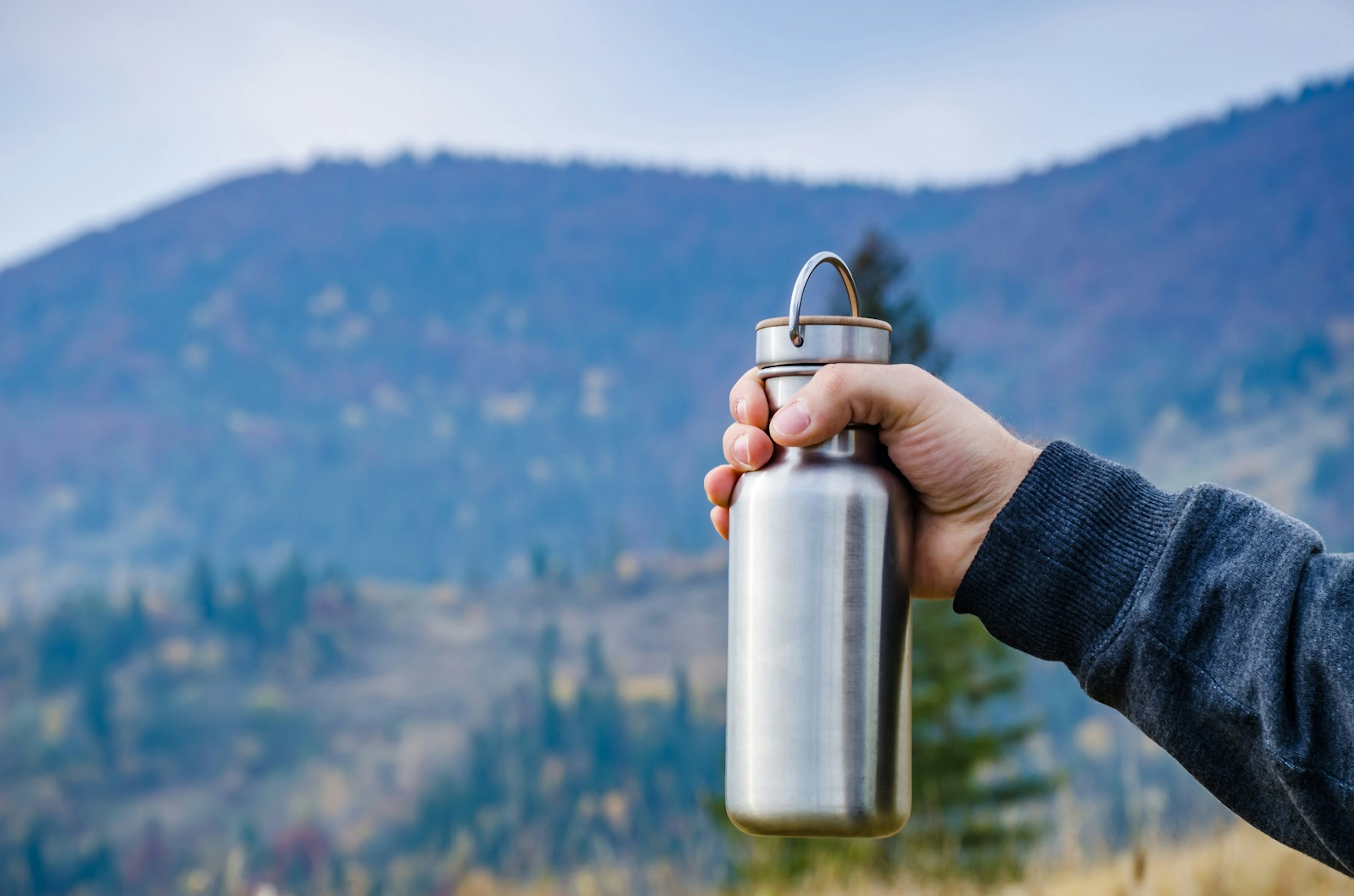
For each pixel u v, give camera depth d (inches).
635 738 5944.9
